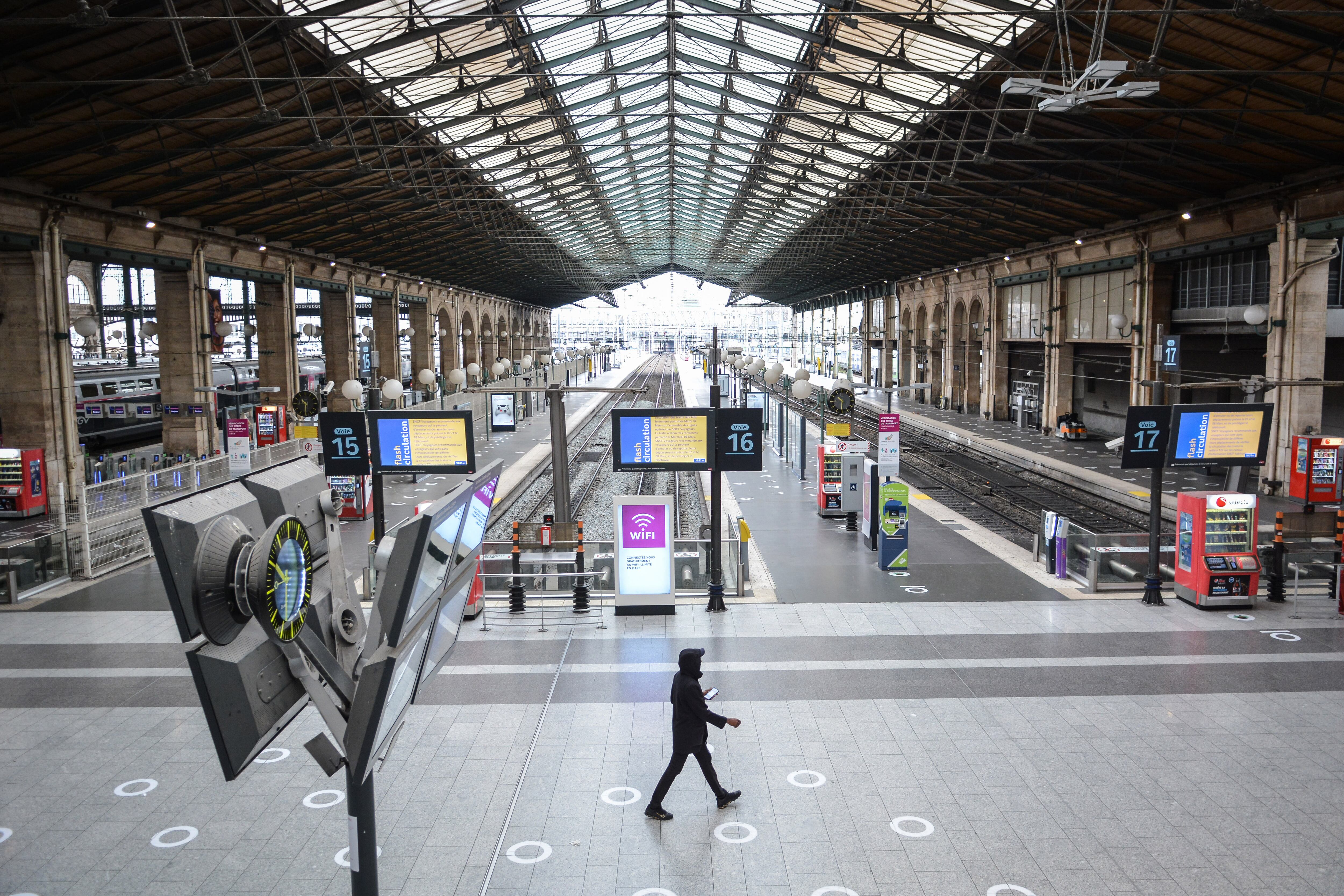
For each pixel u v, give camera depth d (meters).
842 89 31.06
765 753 10.46
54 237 25.44
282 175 28.47
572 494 33.50
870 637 14.69
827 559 20.34
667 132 42.88
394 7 21.20
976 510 28.05
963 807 9.18
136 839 8.79
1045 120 24.91
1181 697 12.07
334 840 8.77
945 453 42.09
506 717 11.54
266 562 4.73
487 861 8.25
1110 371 45.84
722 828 8.80
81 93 19.02
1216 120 22.31
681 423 16.45
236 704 4.93
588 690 12.46
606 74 27.81
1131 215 34.41
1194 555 16.42
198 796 9.69
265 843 8.71
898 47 25.62
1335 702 11.88
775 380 35.69
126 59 18.38
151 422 46.00
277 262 38.72
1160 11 15.40
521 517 28.95
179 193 27.80
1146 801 9.27
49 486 26.45
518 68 28.14
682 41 30.70
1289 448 27.41
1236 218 29.30
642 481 36.62
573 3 24.97
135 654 14.38
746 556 17.98
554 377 20.17
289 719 5.65
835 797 9.41
